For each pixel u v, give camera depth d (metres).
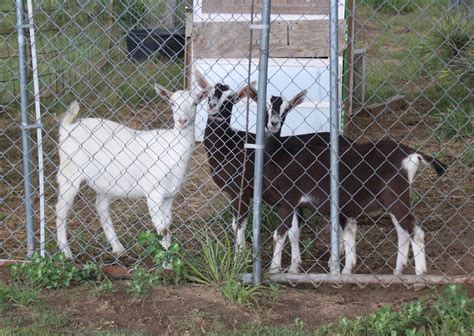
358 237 6.55
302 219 6.36
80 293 5.54
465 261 6.11
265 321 5.34
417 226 5.88
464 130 8.25
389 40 10.41
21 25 5.57
